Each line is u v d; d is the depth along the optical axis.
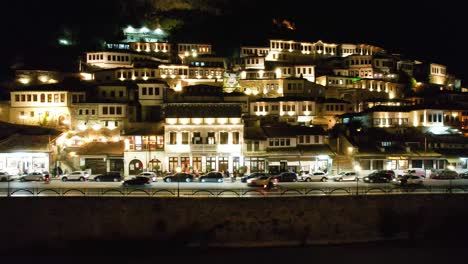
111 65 145.25
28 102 116.56
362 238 56.84
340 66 164.50
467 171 95.56
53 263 51.81
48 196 55.59
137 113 118.56
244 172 95.69
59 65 149.75
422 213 57.78
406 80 162.50
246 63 153.50
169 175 87.88
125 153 97.81
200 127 98.75
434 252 54.31
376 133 111.38
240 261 51.66
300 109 124.00
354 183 77.81
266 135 102.38
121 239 54.97
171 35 184.38
